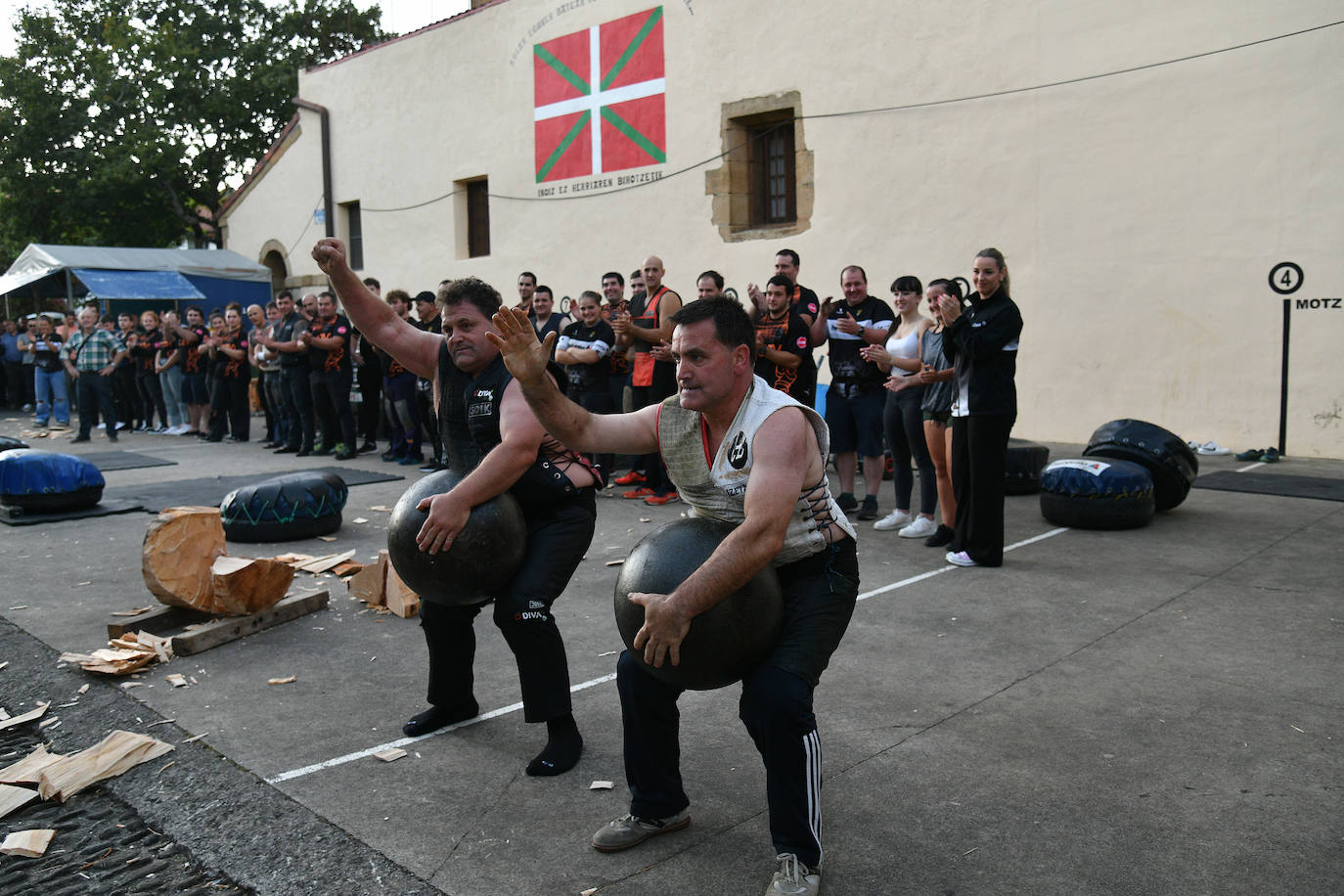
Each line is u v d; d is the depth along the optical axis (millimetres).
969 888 2619
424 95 17156
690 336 2471
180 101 25594
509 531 3221
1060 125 10531
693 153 13586
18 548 6918
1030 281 10906
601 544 6820
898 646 4582
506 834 2977
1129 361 10367
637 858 2828
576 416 2729
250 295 20484
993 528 5879
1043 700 3891
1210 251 9781
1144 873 2668
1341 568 5656
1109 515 6742
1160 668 4199
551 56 15094
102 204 24766
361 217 18719
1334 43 8945
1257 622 4754
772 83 12688
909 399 6688
